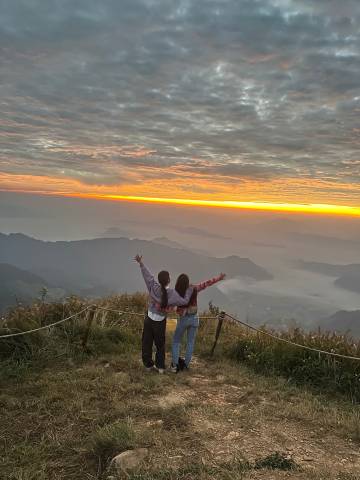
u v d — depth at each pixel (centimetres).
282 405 496
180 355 731
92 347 684
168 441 384
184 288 606
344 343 673
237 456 359
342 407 525
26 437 403
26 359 602
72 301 823
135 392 519
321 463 357
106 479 329
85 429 421
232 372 636
